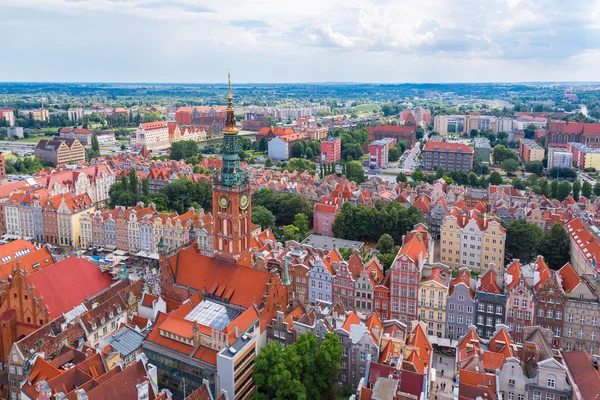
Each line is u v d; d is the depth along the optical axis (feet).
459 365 381.81
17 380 401.49
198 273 493.36
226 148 473.26
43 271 476.54
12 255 590.96
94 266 526.16
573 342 463.42
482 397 338.54
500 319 484.33
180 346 410.31
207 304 464.24
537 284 487.20
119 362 354.74
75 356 387.96
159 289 554.46
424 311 513.04
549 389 339.77
